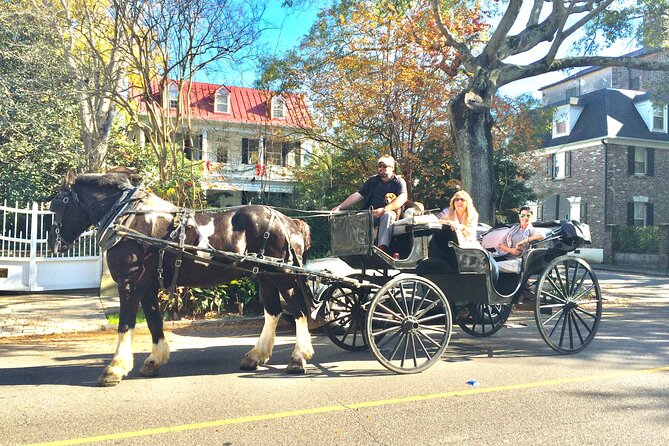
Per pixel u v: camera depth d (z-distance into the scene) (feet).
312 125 58.39
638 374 20.84
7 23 46.47
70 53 45.44
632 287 57.36
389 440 14.14
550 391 18.56
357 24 52.44
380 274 25.32
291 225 22.93
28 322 32.65
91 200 21.13
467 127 45.42
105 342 27.96
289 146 68.13
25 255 44.88
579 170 104.32
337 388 18.99
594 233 100.63
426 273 23.44
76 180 21.38
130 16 39.32
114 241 19.60
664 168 103.91
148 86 39.91
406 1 49.06
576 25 46.52
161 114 41.09
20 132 55.06
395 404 17.13
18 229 50.01
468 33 53.88
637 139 99.96
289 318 30.30
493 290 23.25
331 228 23.47
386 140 56.65
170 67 40.32
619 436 14.38
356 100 54.03
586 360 23.34
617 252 92.94
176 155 43.68
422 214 23.45
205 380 20.17
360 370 21.63
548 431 14.75
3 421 15.64
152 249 20.11
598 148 100.32
